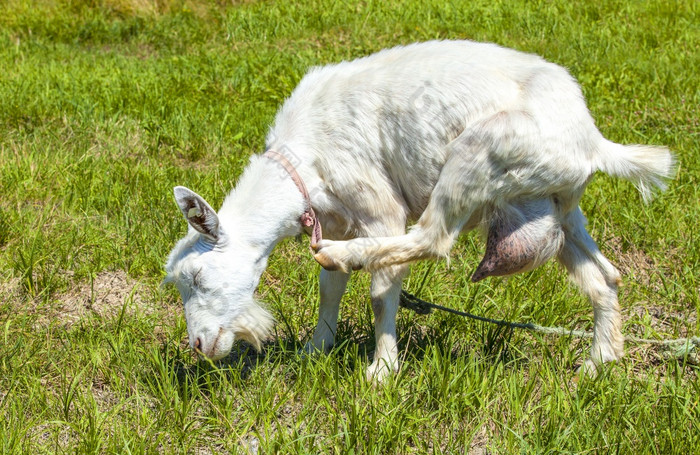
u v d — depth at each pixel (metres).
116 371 4.57
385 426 3.89
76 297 5.41
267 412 4.10
